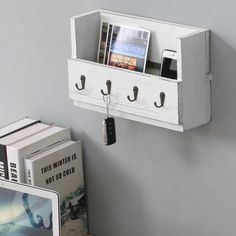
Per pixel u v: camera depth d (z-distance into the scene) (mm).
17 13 2221
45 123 2277
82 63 1934
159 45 1915
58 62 2178
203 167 1954
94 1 2039
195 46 1807
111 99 1905
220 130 1896
